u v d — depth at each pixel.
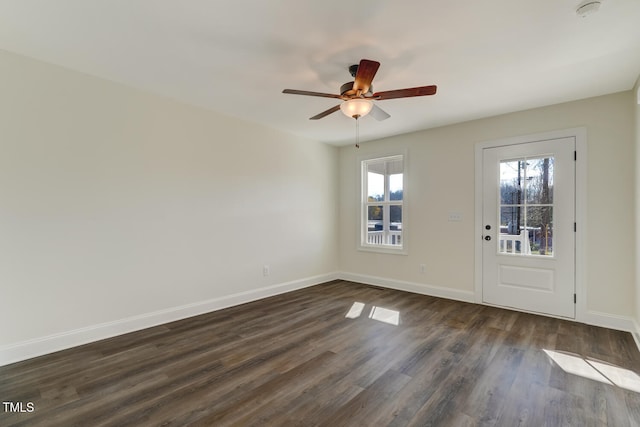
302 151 4.84
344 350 2.63
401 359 2.47
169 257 3.31
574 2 1.79
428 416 1.79
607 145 3.13
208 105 3.51
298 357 2.51
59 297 2.62
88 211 2.77
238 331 3.06
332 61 2.49
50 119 2.57
